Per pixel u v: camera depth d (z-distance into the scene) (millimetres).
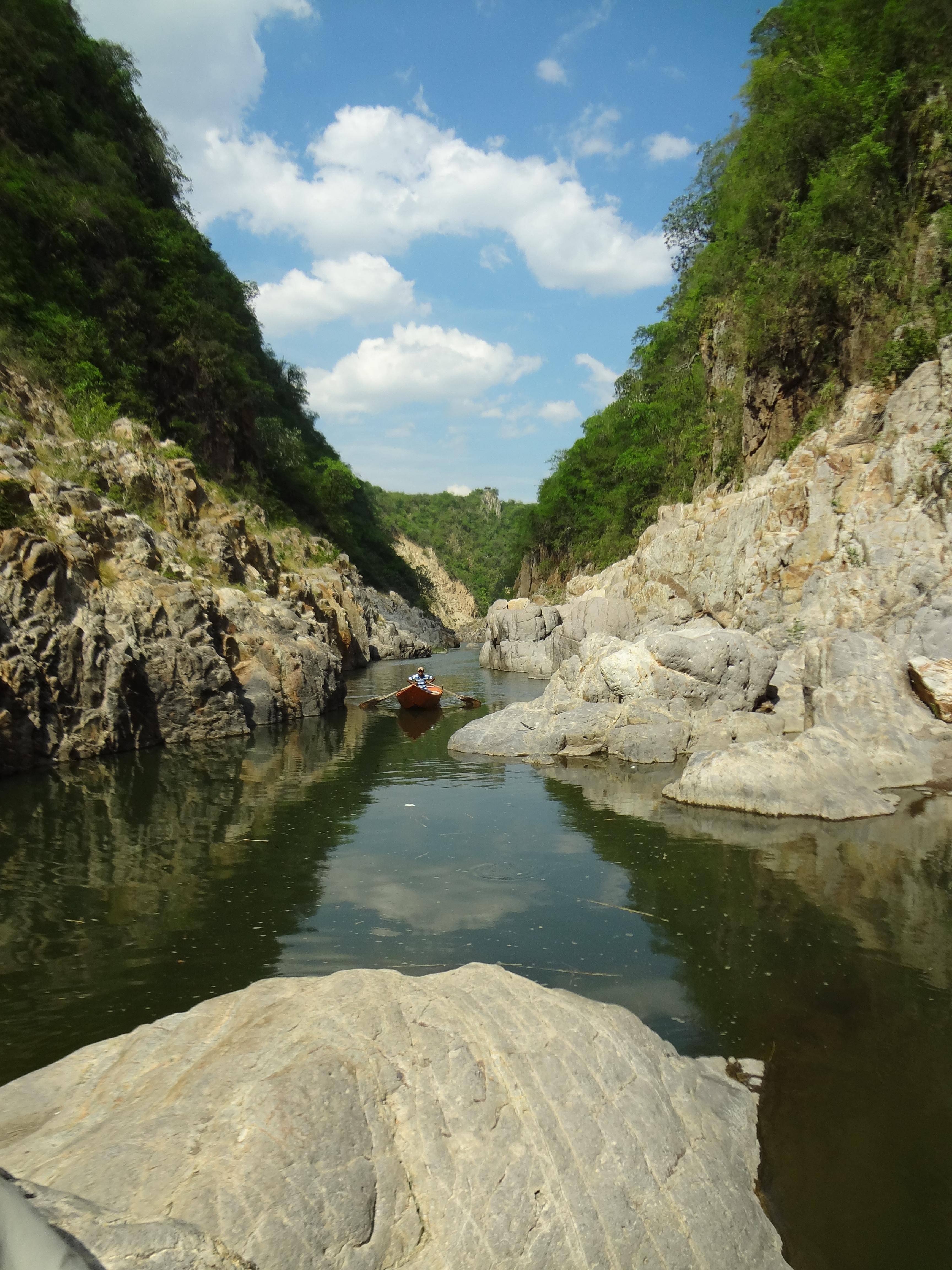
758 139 25359
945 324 17688
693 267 35062
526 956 6465
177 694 16922
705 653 14961
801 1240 3631
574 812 10836
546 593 56625
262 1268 2500
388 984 4047
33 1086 3658
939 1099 4633
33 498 16594
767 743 11469
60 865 8844
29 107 29578
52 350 24938
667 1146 3465
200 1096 3139
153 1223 2402
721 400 29250
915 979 6031
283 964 6391
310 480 49188
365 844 9547
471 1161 3100
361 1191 2850
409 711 22641
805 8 25188
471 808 11148
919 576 14891
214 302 39812
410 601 69250
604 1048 3791
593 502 51438
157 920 7305
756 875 8234
